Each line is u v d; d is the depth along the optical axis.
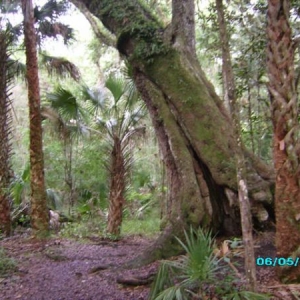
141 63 6.74
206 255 3.88
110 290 4.69
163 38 6.70
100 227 9.76
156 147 14.45
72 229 9.45
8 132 8.80
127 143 9.09
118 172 9.04
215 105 6.43
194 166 6.25
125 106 8.88
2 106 8.61
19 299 4.56
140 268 5.37
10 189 9.02
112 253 7.04
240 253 5.06
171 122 6.47
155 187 13.67
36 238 8.21
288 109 4.08
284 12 4.06
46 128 10.98
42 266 6.03
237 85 8.80
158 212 12.64
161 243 5.64
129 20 6.98
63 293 4.71
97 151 11.88
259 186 5.89
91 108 9.52
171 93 6.48
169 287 3.86
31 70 8.22
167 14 12.04
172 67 6.53
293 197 4.16
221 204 6.16
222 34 4.03
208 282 3.89
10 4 9.52
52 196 11.25
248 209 3.79
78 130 9.66
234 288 3.84
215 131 6.22
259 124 9.93
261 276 4.53
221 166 6.05
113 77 8.91
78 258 6.58
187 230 5.68
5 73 8.61
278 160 4.21
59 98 9.16
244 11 8.62
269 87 4.16
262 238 5.71
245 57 8.65
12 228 9.33
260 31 8.33
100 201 11.92
